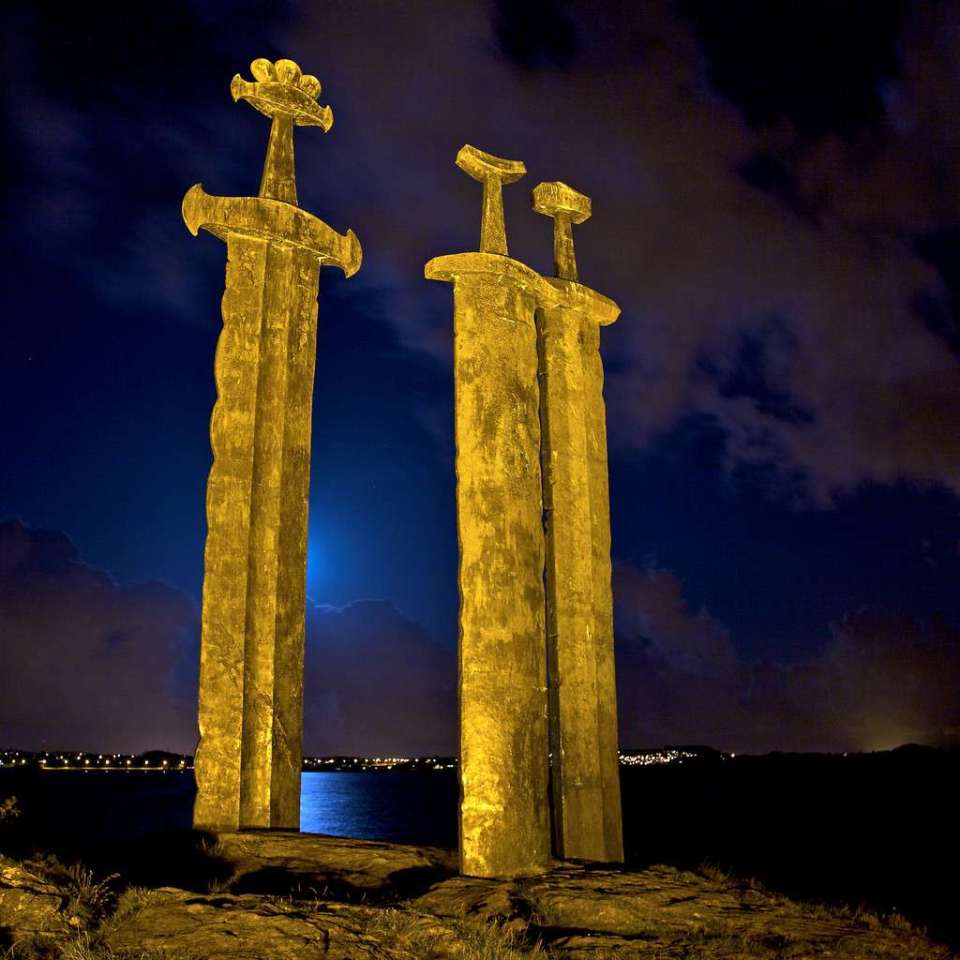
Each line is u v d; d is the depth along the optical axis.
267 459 12.16
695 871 11.23
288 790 11.48
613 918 8.75
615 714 12.75
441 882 9.88
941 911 15.00
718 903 9.34
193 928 6.92
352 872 10.27
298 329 12.87
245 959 6.46
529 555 11.75
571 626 12.44
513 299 12.57
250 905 7.61
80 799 76.38
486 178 13.33
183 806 70.19
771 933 8.66
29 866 7.62
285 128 13.48
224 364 12.17
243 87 13.21
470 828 10.51
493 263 12.48
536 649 11.55
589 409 13.63
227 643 11.34
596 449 13.53
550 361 13.27
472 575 11.31
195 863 10.01
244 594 11.55
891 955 8.33
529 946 7.71
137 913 7.17
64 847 9.78
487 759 10.77
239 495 11.81
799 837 31.50
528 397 12.36
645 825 38.22
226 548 11.60
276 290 12.74
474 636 11.14
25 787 81.19
